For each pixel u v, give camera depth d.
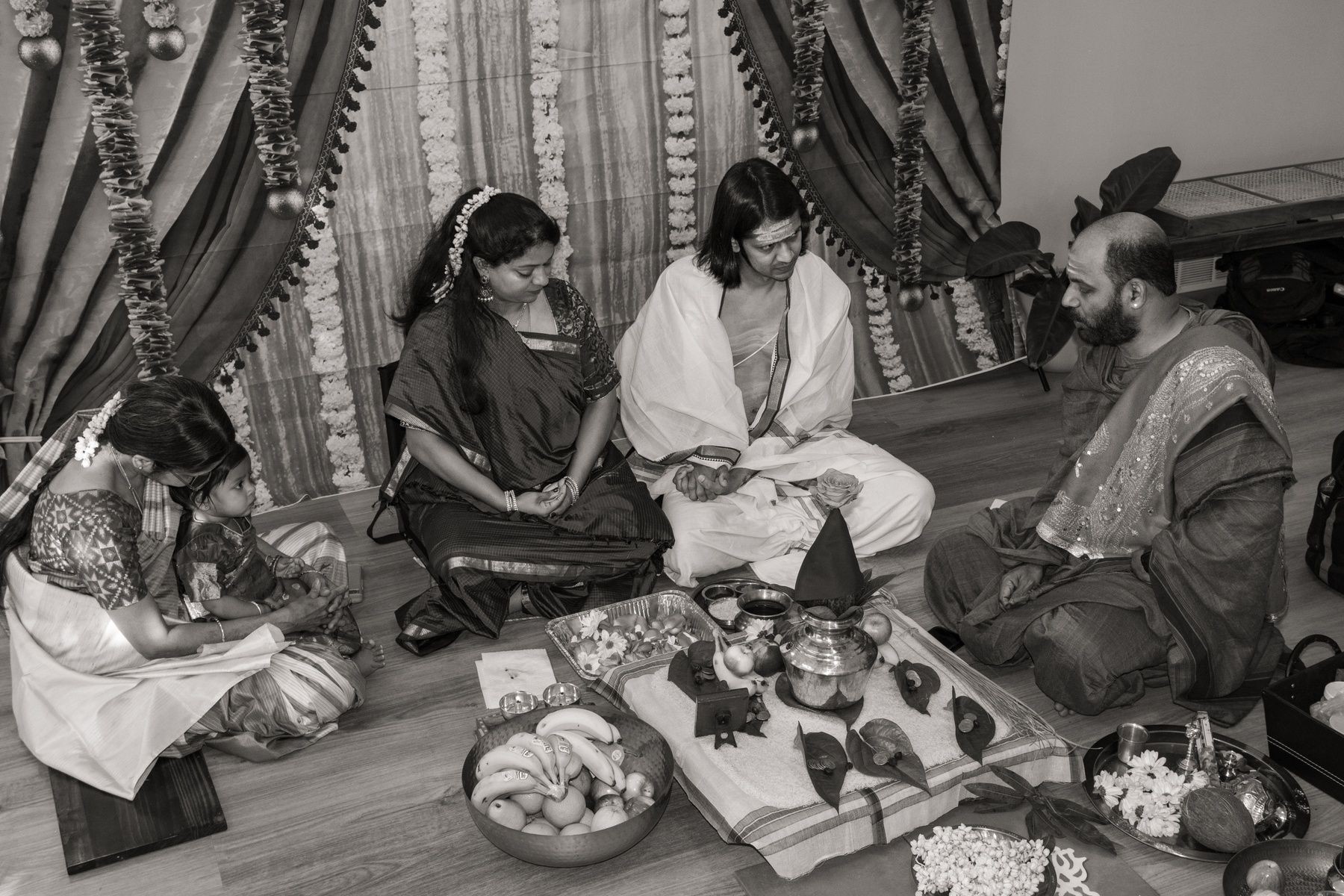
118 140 3.37
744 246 3.29
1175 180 5.08
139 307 3.55
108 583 2.56
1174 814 2.46
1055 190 4.89
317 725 2.78
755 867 2.44
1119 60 4.78
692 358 3.48
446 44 3.68
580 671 2.96
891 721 2.60
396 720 2.92
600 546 3.29
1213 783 2.50
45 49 3.22
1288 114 5.20
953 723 2.61
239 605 2.83
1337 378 4.72
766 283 3.50
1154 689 3.00
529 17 3.74
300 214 3.67
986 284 4.82
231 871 2.45
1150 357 2.81
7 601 2.76
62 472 2.60
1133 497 2.84
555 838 2.29
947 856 2.30
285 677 2.74
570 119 3.92
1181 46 4.86
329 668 2.79
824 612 2.55
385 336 3.95
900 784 2.45
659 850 2.50
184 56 3.38
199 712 2.66
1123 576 2.87
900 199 4.54
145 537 2.66
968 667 2.86
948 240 4.69
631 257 4.20
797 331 3.57
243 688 2.71
